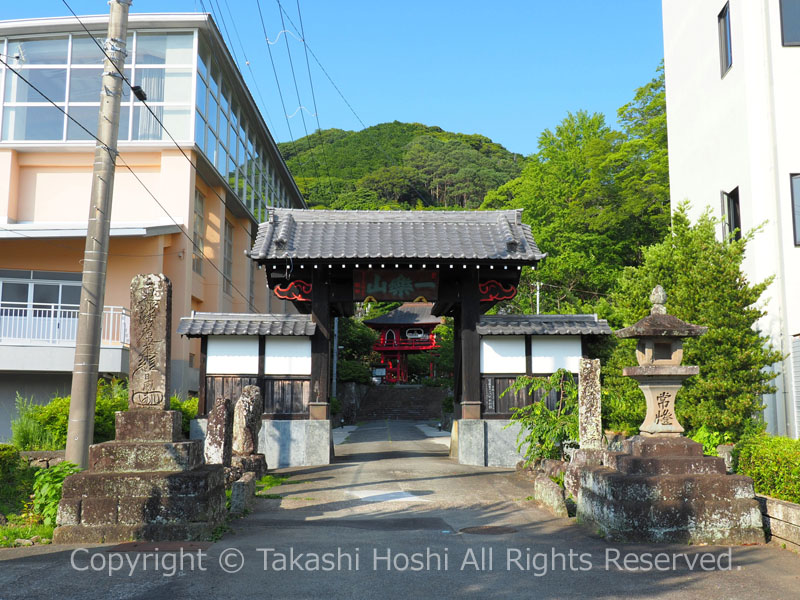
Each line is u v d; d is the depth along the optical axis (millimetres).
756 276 14188
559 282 37844
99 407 15781
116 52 11641
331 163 82750
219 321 17375
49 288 21953
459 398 19141
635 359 14461
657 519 7816
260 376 17250
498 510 10445
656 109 37875
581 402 11242
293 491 12477
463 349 17484
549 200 38500
